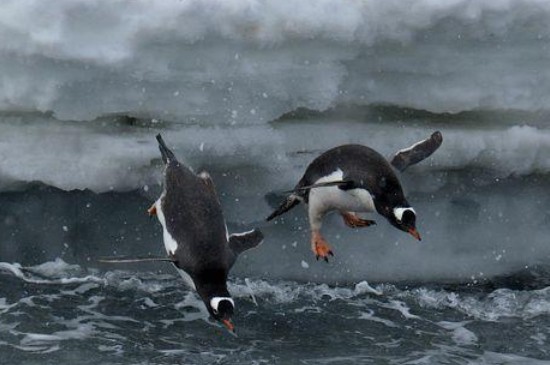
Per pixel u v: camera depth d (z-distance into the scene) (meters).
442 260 13.30
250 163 12.80
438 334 11.60
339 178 11.29
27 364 10.40
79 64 12.14
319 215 11.73
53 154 12.47
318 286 12.71
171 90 12.55
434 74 13.16
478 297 12.62
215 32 12.30
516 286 12.95
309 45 12.62
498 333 11.69
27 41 12.03
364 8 12.71
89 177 12.41
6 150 12.42
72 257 12.80
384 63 13.01
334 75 12.80
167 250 10.61
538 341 11.53
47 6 12.03
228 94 12.66
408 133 13.22
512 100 13.37
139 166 12.51
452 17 12.77
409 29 12.77
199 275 10.34
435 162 13.14
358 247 13.14
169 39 12.23
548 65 13.38
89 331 11.20
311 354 10.96
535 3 12.97
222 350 10.97
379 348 11.19
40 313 11.53
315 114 13.47
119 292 12.18
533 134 13.47
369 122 13.53
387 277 13.07
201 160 12.70
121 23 12.20
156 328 11.39
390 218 11.04
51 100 12.30
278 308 12.06
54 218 12.82
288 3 12.52
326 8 12.58
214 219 10.54
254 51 12.55
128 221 12.83
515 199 13.76
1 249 12.76
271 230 13.05
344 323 11.77
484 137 13.32
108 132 12.77
